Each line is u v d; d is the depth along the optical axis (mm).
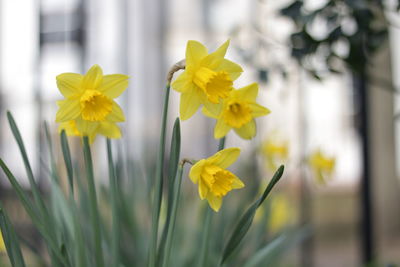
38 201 889
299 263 1981
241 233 859
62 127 924
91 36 2711
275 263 1270
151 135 3088
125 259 1104
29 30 2115
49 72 2492
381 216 3281
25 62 2094
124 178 1249
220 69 875
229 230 1186
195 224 1340
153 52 3225
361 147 1799
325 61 1191
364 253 1755
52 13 2562
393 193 3354
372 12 1150
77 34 2609
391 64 3029
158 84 3242
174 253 1178
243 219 855
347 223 3066
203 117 3238
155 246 873
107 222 1176
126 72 3035
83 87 859
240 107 896
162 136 872
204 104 875
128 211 1146
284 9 1178
